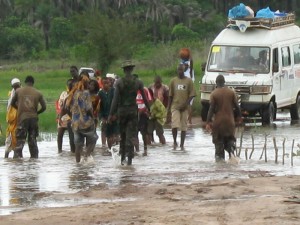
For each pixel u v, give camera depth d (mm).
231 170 31594
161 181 29094
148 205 23672
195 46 119062
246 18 52281
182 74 39875
